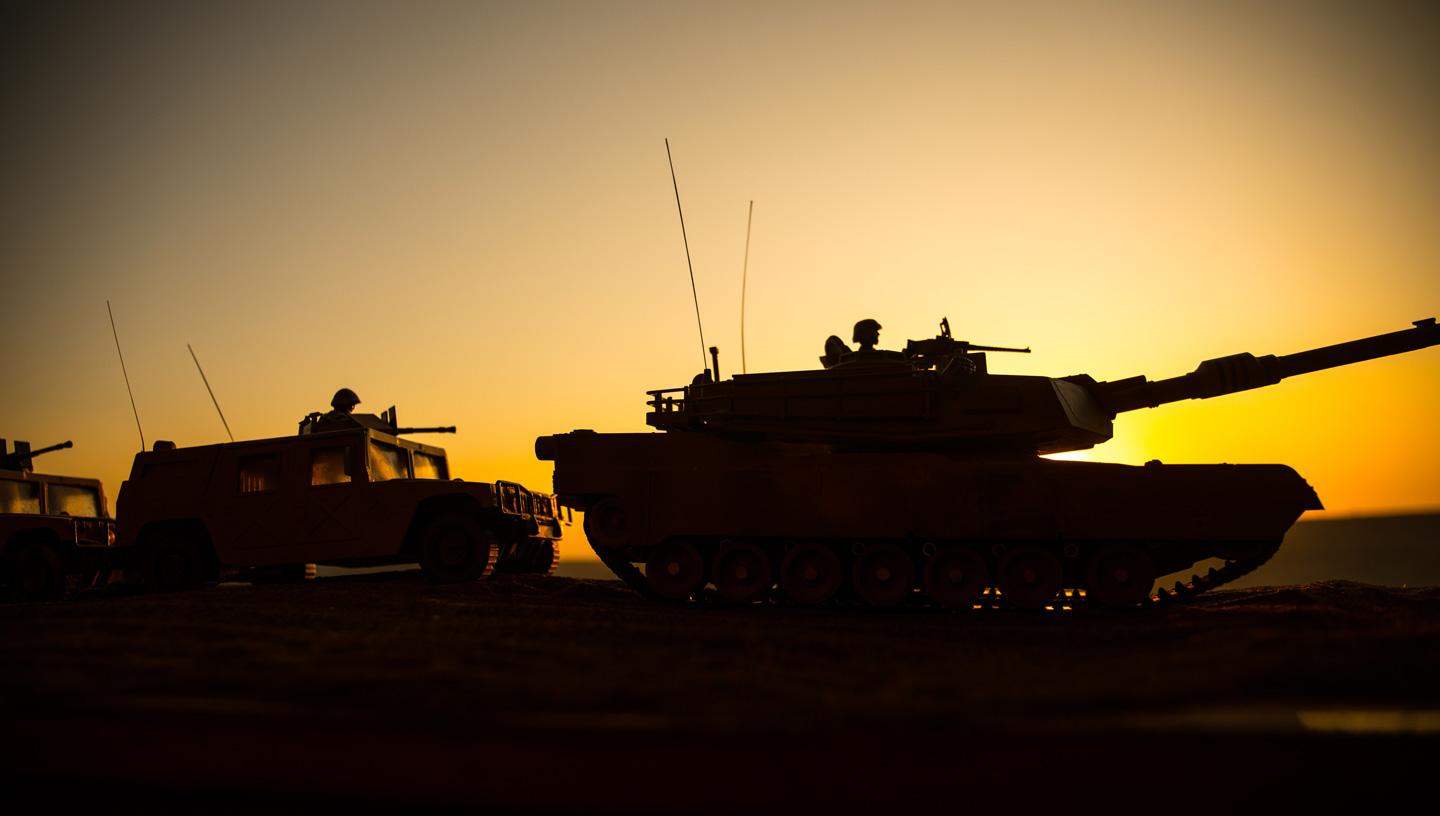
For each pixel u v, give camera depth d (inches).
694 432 644.1
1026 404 602.9
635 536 607.5
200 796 232.4
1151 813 231.6
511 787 235.1
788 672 312.5
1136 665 308.0
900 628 474.0
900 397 608.1
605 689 278.8
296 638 376.5
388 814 227.0
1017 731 237.3
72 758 246.1
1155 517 566.6
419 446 773.3
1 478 791.7
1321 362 621.0
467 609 517.3
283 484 693.9
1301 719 244.2
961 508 577.3
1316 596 554.6
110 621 427.2
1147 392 645.9
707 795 232.5
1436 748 233.9
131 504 714.2
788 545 602.2
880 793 231.0
